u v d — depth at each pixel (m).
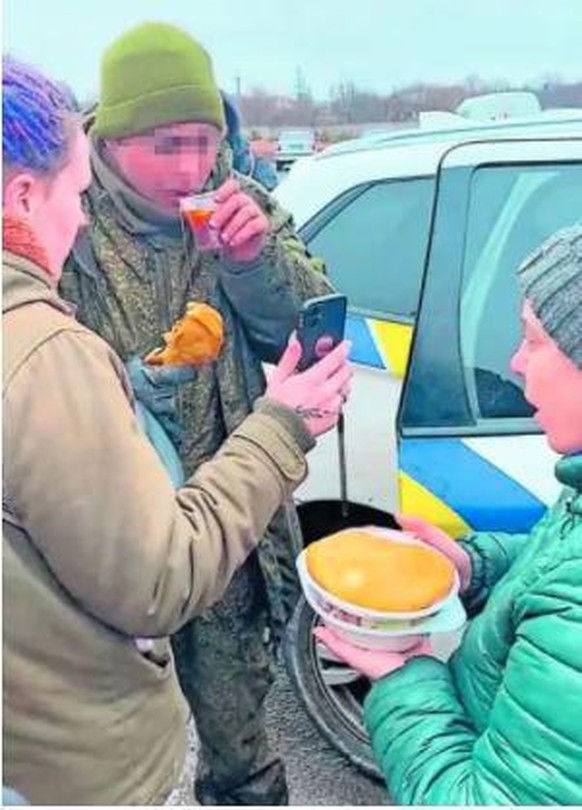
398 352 2.85
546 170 2.90
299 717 3.19
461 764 1.35
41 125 1.34
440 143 2.99
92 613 1.35
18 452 1.26
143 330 2.05
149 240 2.05
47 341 1.29
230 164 2.16
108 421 1.29
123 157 1.97
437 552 1.57
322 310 1.61
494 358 2.81
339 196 3.04
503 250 2.87
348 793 2.92
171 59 1.89
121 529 1.29
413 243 2.92
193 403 2.11
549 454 2.69
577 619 1.24
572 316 1.31
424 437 2.79
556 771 1.24
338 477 2.85
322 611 1.49
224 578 1.42
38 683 1.36
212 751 2.40
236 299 2.11
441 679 1.46
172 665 1.60
